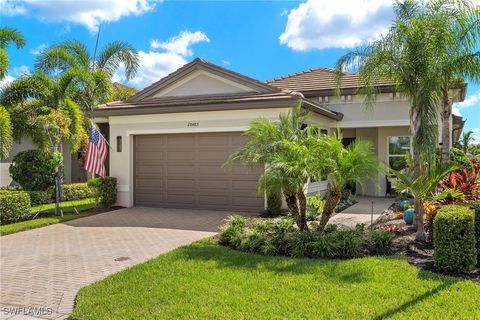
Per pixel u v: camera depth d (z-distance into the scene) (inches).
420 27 345.7
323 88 675.4
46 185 629.3
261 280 237.6
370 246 302.7
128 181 578.2
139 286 233.5
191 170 549.3
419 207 315.3
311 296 209.6
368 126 644.7
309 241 303.3
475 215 270.7
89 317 193.2
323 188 604.4
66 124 642.8
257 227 354.9
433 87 348.2
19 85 676.7
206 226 432.5
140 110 553.0
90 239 385.1
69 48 822.5
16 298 230.2
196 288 226.5
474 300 199.0
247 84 546.0
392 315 183.8
